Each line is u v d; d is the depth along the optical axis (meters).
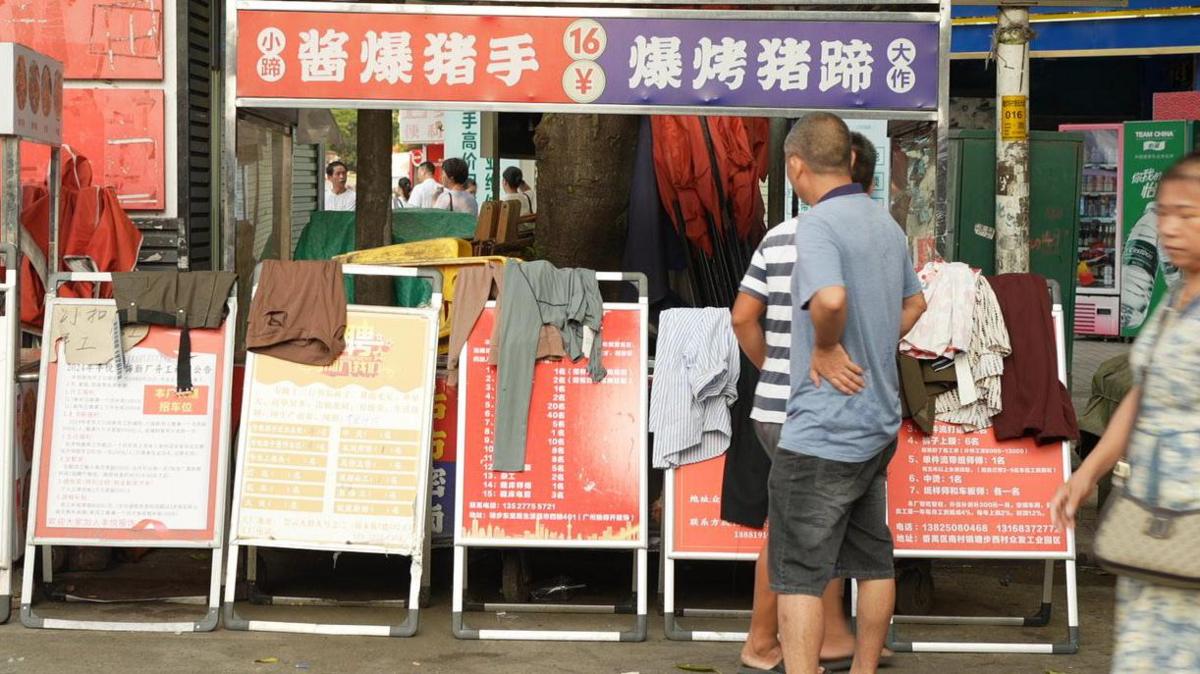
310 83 6.04
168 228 8.02
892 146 6.98
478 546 5.61
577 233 8.08
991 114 15.43
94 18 7.89
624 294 7.69
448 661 5.27
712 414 5.60
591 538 5.61
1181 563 3.24
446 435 6.10
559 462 5.63
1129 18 13.24
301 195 11.32
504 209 8.20
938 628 5.86
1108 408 7.09
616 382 5.68
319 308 5.63
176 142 7.98
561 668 5.20
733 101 6.10
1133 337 16.36
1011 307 5.62
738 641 5.54
